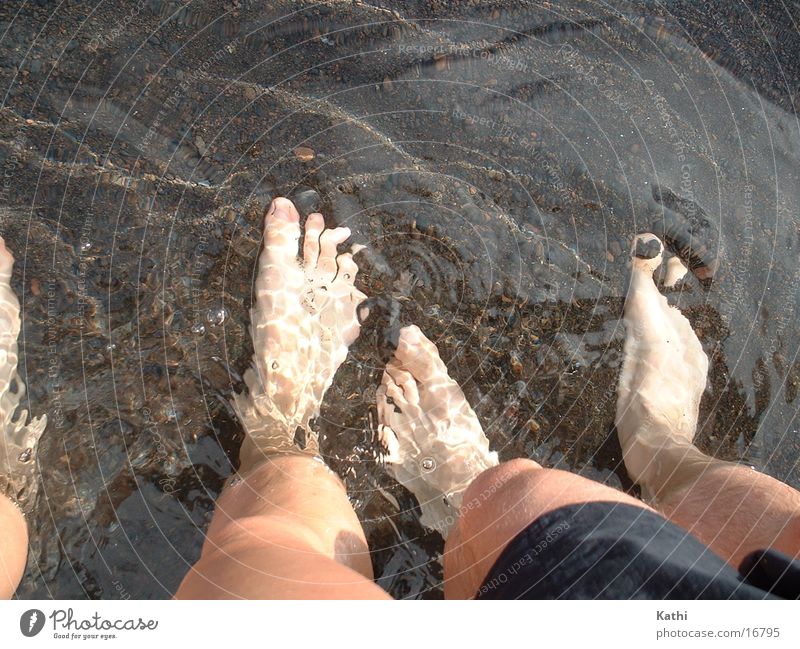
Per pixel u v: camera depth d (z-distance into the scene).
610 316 1.53
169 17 1.54
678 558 0.93
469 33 1.62
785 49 1.69
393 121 1.56
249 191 1.50
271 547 1.01
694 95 1.64
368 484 1.42
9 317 1.36
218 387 1.41
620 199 1.57
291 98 1.54
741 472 1.30
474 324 1.51
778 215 1.60
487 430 1.47
